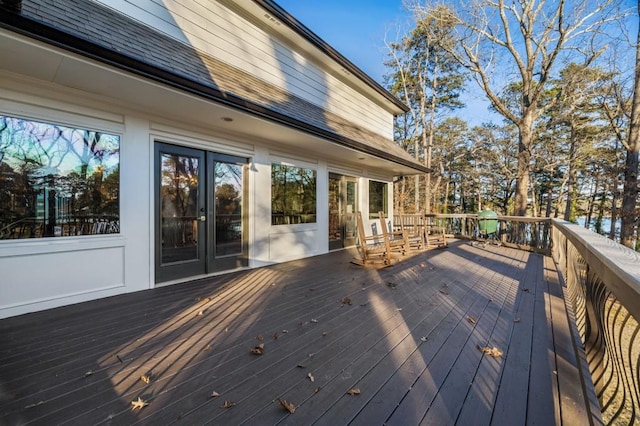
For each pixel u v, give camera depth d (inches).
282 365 79.9
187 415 59.9
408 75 762.8
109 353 85.1
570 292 151.1
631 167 403.5
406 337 98.3
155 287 155.3
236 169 200.5
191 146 172.2
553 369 79.4
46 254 120.7
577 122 602.5
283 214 236.2
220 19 193.3
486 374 76.6
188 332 100.4
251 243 206.7
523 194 454.0
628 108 409.4
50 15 98.2
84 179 132.3
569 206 730.2
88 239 131.8
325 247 281.6
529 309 127.5
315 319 113.2
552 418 60.5
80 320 109.6
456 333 102.0
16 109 114.0
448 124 802.8
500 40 454.9
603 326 78.7
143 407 62.2
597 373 80.2
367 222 350.6
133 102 140.4
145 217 151.6
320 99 286.2
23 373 74.2
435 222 436.5
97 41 104.6
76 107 128.3
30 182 118.7
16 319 110.3
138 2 150.7
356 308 126.1
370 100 371.2
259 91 186.5
